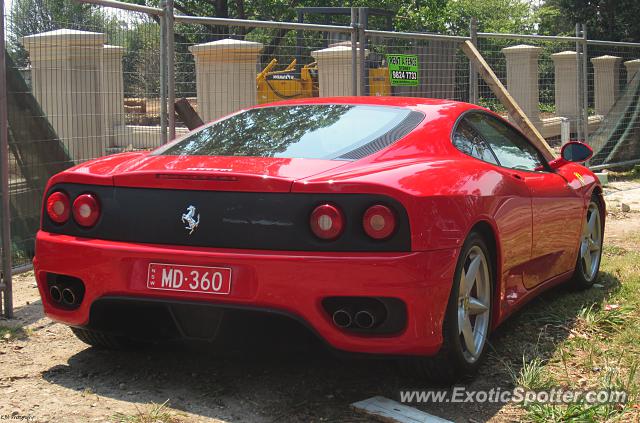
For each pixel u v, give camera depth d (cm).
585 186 529
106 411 331
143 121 666
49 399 344
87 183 354
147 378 372
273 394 351
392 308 314
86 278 347
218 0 2955
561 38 1148
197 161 356
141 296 335
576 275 532
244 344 337
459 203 341
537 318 470
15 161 560
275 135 384
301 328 324
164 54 666
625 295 530
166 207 335
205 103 845
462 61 1009
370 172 330
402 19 2950
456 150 389
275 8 2923
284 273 314
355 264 309
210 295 324
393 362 390
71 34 597
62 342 432
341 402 342
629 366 388
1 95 466
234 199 325
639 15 2847
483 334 375
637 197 1084
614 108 1307
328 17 2758
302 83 1170
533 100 1329
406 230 313
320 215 313
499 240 382
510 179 406
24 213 569
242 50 862
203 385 362
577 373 380
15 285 573
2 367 388
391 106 409
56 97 588
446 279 327
